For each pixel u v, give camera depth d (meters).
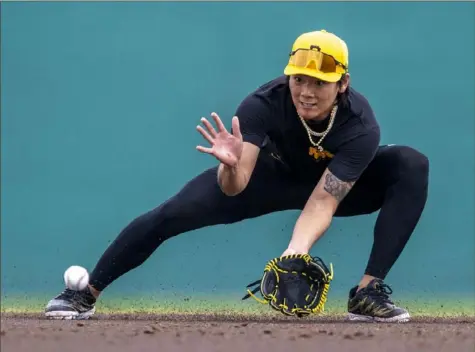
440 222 45.66
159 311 28.47
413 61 47.97
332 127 20.88
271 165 22.58
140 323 20.28
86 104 49.66
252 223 41.97
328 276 20.16
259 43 48.72
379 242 22.66
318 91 20.12
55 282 48.34
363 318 22.55
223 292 41.97
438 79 47.81
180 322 20.97
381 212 22.83
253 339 16.30
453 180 46.91
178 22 49.09
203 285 41.97
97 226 48.91
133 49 49.41
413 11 48.06
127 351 15.05
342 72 20.33
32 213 49.41
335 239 39.91
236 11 48.88
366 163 21.05
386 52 48.09
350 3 48.38
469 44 47.94
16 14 50.78
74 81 49.94
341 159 20.94
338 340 16.34
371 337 16.72
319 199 20.91
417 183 22.58
